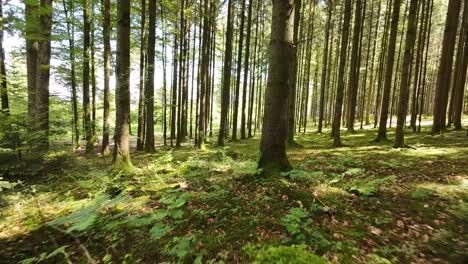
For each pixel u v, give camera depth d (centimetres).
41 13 205
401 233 378
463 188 543
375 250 337
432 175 666
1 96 1086
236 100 2077
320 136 2067
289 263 265
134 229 405
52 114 1017
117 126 787
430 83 3559
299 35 2061
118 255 347
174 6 1700
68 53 1477
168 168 838
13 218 469
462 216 385
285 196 500
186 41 1950
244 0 1952
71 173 773
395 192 546
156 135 2953
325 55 2272
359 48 2034
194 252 342
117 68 770
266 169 605
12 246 380
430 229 385
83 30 1530
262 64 2675
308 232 372
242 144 1816
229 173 714
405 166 789
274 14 595
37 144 771
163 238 381
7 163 693
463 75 1658
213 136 2645
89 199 559
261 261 273
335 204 475
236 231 392
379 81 2278
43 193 612
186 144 1994
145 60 1681
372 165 832
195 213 448
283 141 621
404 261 314
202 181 653
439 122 1575
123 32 754
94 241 383
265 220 418
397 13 1398
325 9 2258
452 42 1608
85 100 1571
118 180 694
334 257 320
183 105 2209
